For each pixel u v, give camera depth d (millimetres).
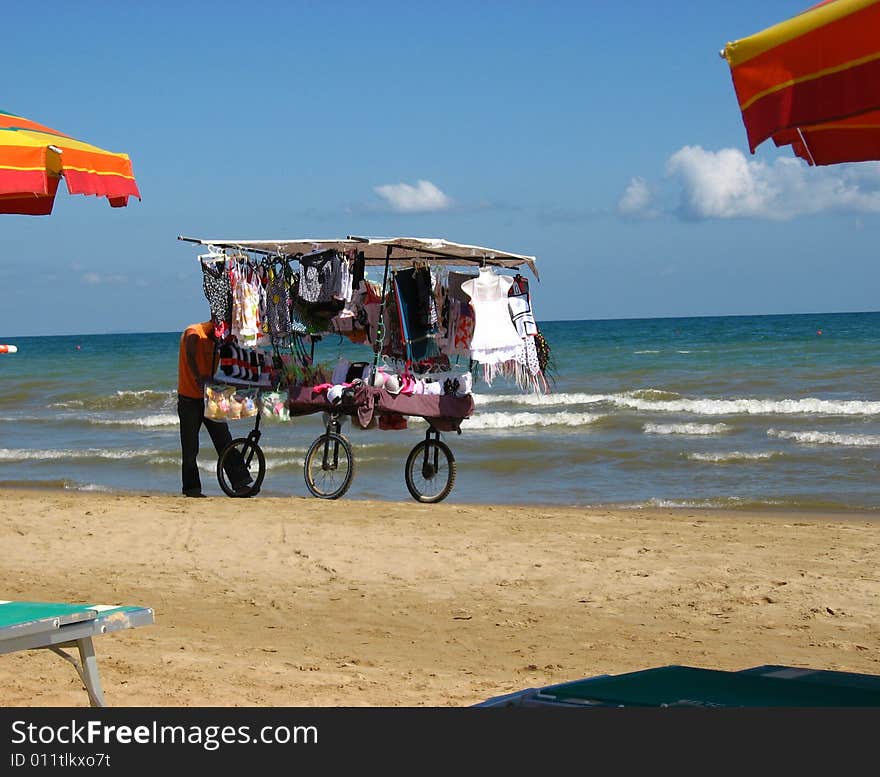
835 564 8930
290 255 11438
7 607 4070
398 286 11469
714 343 59750
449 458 12609
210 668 5898
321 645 6594
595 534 10344
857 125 3852
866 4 2836
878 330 73875
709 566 8828
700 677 3320
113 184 6109
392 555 9281
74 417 27094
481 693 5375
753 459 16797
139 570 8875
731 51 3133
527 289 11430
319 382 12328
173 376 42531
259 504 12289
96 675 4289
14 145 5500
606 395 28250
